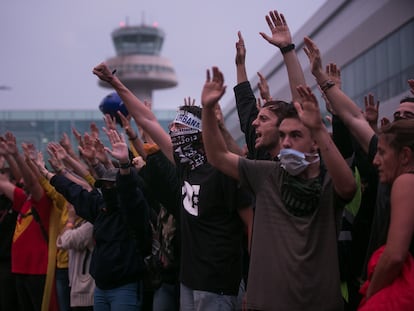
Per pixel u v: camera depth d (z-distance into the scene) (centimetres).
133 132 641
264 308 389
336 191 387
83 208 628
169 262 544
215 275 464
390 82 1664
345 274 462
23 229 779
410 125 361
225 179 465
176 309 557
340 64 1991
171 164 521
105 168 655
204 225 470
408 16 1553
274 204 401
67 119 8988
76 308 708
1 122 9006
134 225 565
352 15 1883
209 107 404
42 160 754
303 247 386
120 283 578
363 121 431
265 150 498
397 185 348
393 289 346
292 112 399
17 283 789
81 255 696
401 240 341
